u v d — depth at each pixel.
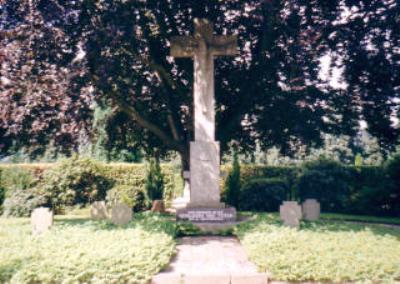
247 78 15.77
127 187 19.66
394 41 13.14
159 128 15.85
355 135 15.68
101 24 11.91
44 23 11.01
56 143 12.22
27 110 10.78
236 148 18.75
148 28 15.03
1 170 19.44
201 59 12.69
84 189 19.66
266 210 18.84
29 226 11.28
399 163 17.77
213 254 8.39
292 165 23.05
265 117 15.89
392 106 13.97
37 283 6.48
